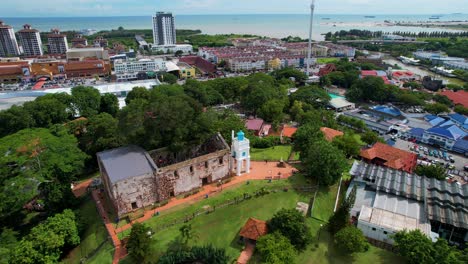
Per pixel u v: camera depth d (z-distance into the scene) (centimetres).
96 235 6819
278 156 10344
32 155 8175
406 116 16862
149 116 8175
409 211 7462
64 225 6581
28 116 12481
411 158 10569
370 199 8012
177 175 7738
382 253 6312
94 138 10481
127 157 7619
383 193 8175
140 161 7544
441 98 19062
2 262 5878
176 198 7819
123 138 8962
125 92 19962
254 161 9869
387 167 9656
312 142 9425
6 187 7281
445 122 15688
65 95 14750
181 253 5747
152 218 7038
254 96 16200
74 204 7994
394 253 6316
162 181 7512
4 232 7138
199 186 8256
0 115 12381
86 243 6738
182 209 7319
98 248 6438
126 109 8600
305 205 7500
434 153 12875
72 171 8444
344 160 8631
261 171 9156
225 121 11194
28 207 8638
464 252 6091
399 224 6812
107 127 10300
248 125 13625
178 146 8250
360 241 5972
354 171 8962
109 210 7481
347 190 8481
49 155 8125
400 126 15438
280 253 5456
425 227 6794
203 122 8681
